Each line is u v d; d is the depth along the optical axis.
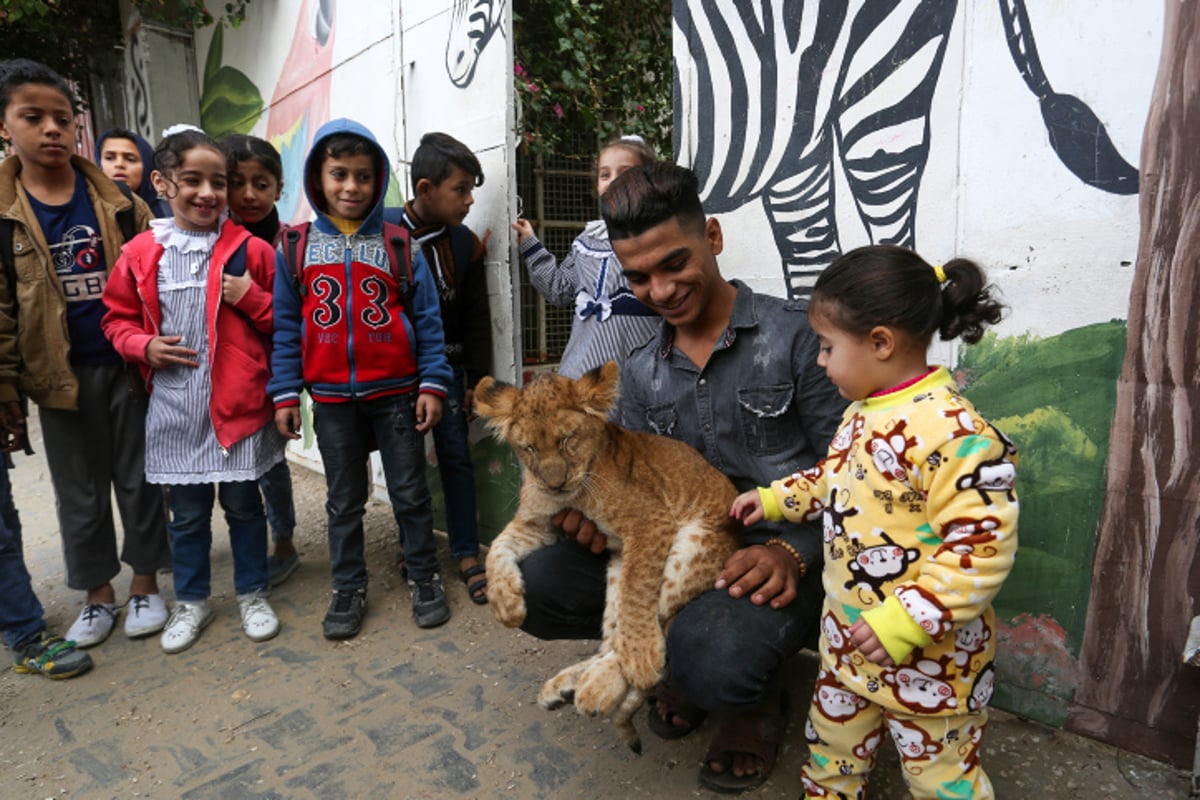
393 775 2.04
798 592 1.82
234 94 5.46
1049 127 1.91
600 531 1.97
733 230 2.63
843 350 1.49
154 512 2.96
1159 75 1.73
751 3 2.45
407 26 3.69
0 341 2.58
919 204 2.17
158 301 2.69
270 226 3.51
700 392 1.99
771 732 2.00
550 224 4.83
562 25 4.34
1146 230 1.80
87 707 2.41
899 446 1.45
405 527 2.96
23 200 2.61
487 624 2.92
